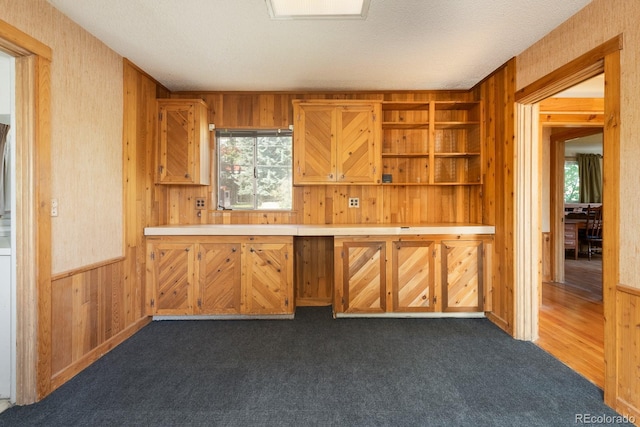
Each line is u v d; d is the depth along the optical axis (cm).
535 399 185
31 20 183
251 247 305
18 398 183
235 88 343
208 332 280
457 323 300
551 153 456
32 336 184
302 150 324
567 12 206
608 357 180
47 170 192
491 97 310
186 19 215
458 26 224
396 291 306
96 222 238
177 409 176
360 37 239
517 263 267
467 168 359
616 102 175
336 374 212
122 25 222
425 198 360
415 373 213
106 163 249
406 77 316
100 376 211
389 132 356
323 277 357
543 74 238
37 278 186
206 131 343
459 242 306
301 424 164
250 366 222
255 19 216
